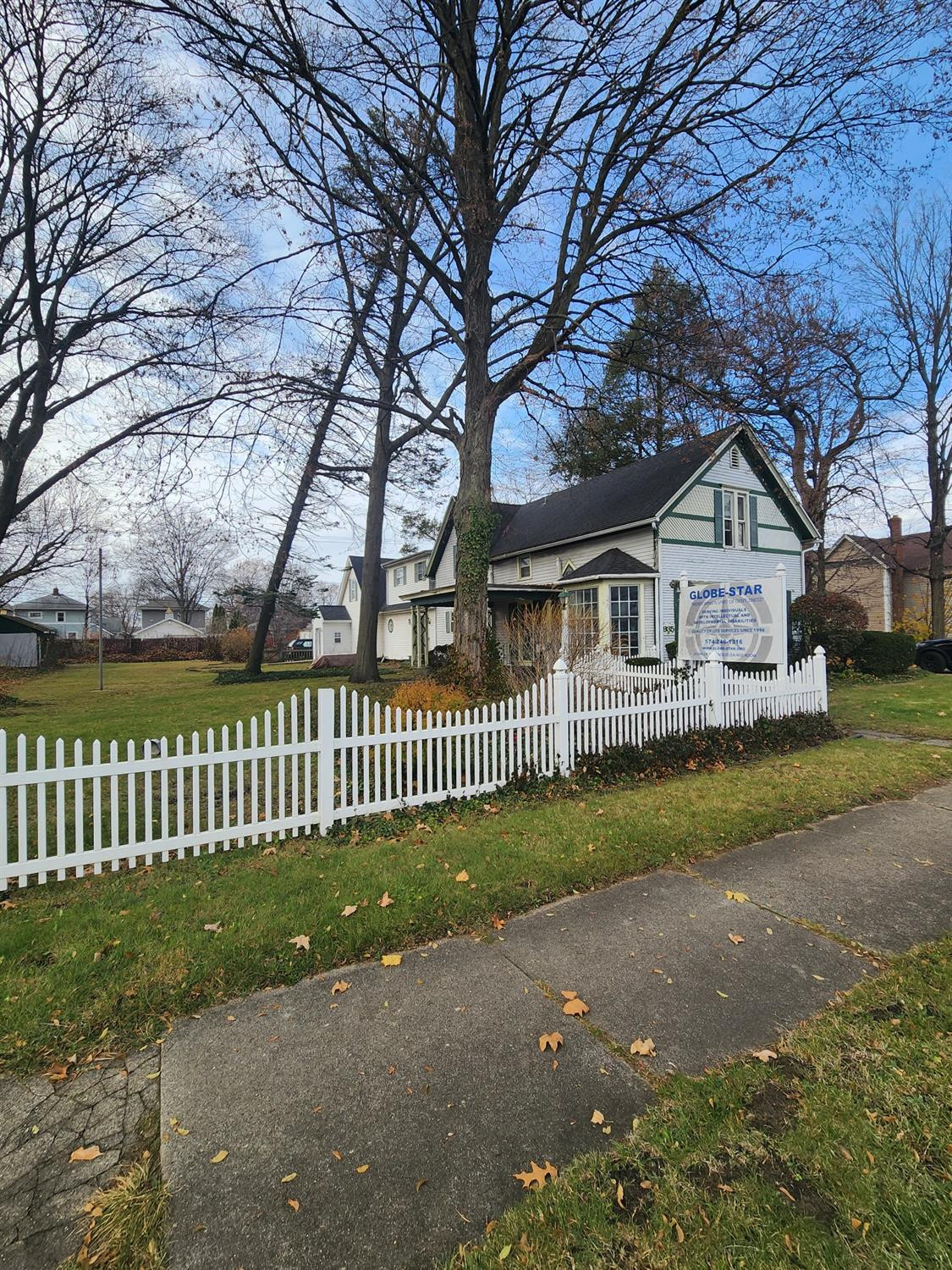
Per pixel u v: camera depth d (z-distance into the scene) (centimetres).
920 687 1448
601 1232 169
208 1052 248
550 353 985
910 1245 162
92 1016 269
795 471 2259
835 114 843
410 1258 164
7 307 1354
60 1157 199
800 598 1905
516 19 800
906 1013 260
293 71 759
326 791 512
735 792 594
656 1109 213
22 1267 164
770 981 289
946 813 540
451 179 946
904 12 742
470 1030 260
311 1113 215
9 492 1389
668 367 1081
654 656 1656
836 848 459
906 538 3175
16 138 1215
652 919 354
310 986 296
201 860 454
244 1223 175
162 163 1148
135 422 1197
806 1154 191
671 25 798
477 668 956
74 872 446
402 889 388
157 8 716
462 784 587
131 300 1306
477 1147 199
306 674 2155
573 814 537
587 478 2670
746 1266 158
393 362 1280
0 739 396
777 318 1007
